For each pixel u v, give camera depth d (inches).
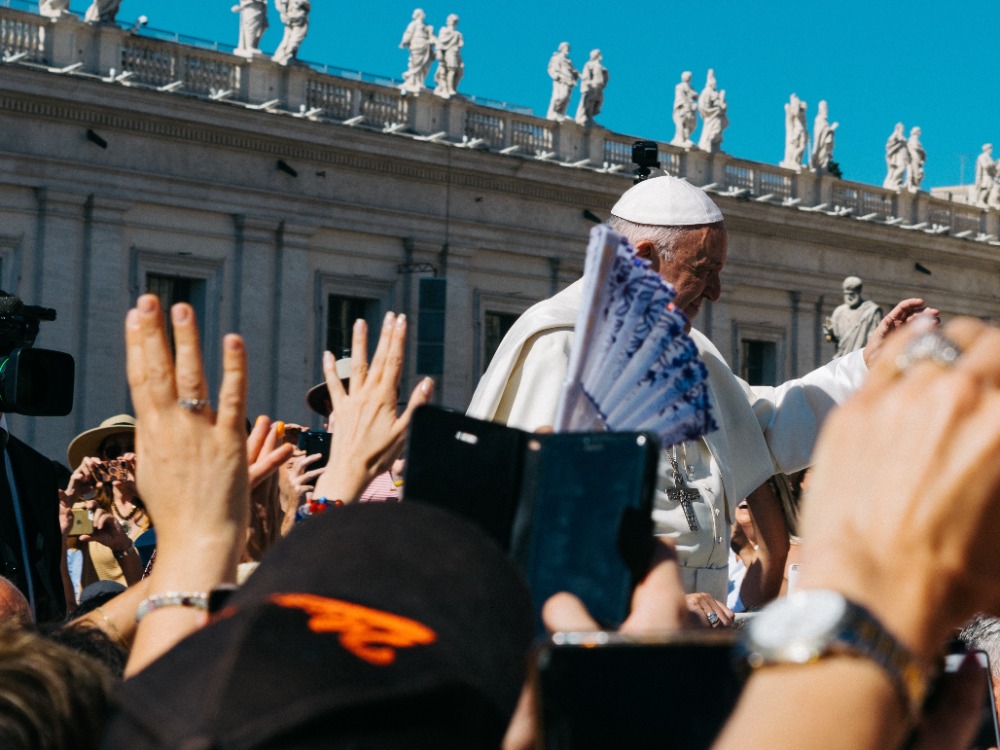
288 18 1466.5
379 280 1521.9
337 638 42.1
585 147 1678.2
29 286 1290.6
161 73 1378.0
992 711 82.0
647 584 62.5
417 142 1518.2
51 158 1294.3
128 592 96.3
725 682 41.7
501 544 65.2
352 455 97.0
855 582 36.6
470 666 43.2
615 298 80.9
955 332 38.5
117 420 367.2
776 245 1830.7
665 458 163.8
